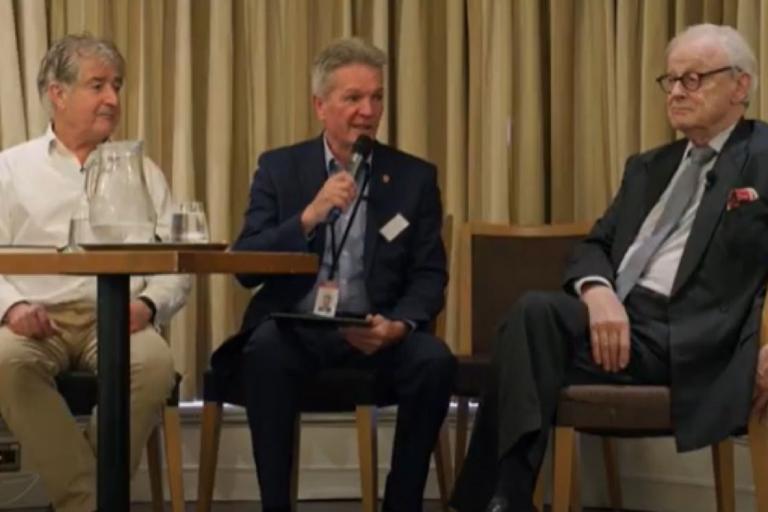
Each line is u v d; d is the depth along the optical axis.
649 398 8.61
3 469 12.11
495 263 11.78
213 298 12.76
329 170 10.38
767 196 9.05
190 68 12.78
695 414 8.55
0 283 9.98
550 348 8.74
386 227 10.23
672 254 9.45
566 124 12.77
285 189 10.30
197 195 13.02
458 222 12.90
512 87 12.81
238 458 12.79
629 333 9.00
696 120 9.37
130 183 7.23
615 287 9.51
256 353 9.58
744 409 8.42
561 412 8.68
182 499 10.62
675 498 12.11
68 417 9.74
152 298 10.28
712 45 9.34
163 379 10.03
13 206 10.56
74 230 7.50
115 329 7.29
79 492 9.64
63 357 10.30
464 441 11.65
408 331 9.89
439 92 13.15
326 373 9.77
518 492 8.55
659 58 12.19
